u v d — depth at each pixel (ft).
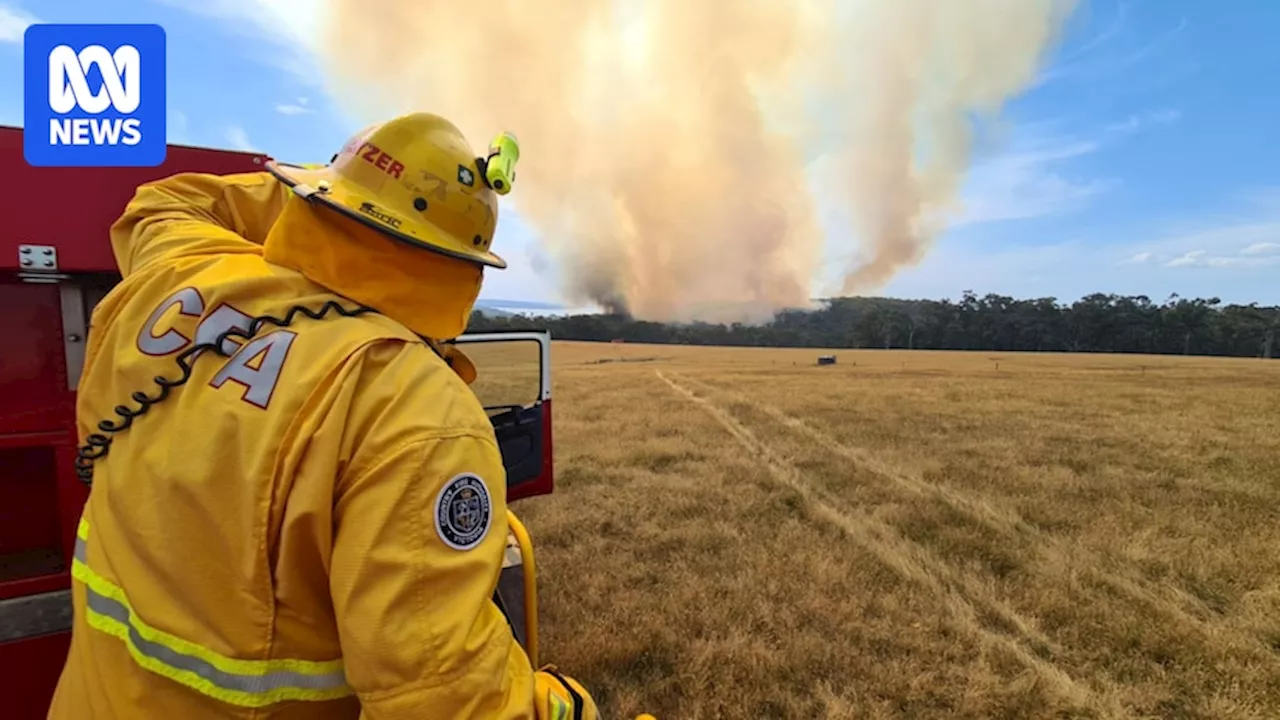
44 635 5.83
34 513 6.17
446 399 2.79
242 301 2.91
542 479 10.04
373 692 2.44
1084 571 15.80
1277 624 13.30
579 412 40.29
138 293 3.16
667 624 13.25
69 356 5.97
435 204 3.14
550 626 13.10
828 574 15.56
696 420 37.04
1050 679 11.55
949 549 17.28
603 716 10.69
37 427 5.88
